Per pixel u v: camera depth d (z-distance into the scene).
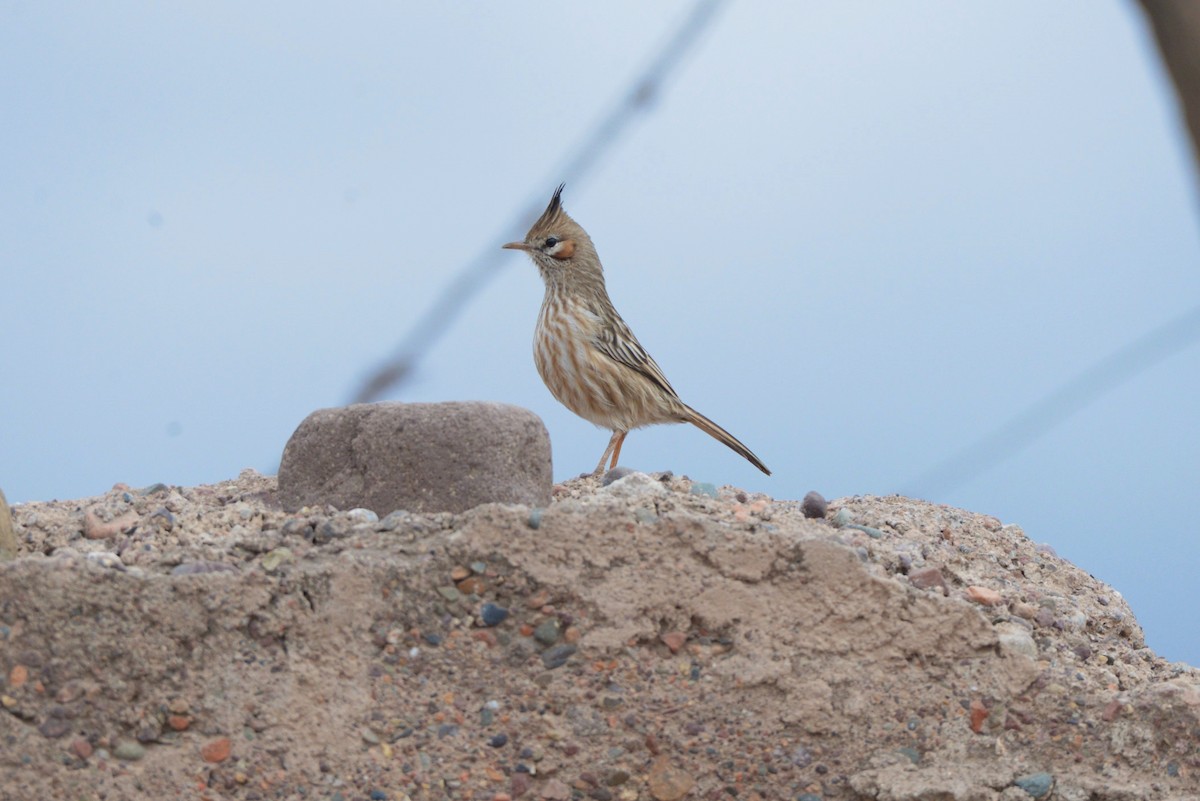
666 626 10.77
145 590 9.81
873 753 10.44
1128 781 10.20
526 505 11.78
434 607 10.52
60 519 11.97
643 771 10.21
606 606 10.60
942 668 10.89
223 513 11.98
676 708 10.41
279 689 9.88
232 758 9.60
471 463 11.63
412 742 10.02
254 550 10.69
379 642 10.36
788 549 10.98
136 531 11.49
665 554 10.87
